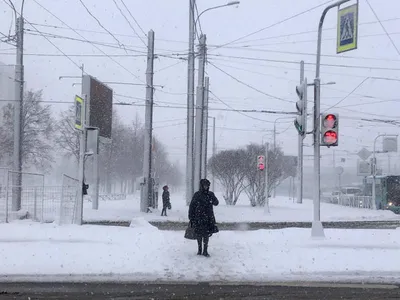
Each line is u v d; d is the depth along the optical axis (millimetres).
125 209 27922
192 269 10125
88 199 40594
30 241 12023
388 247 12133
